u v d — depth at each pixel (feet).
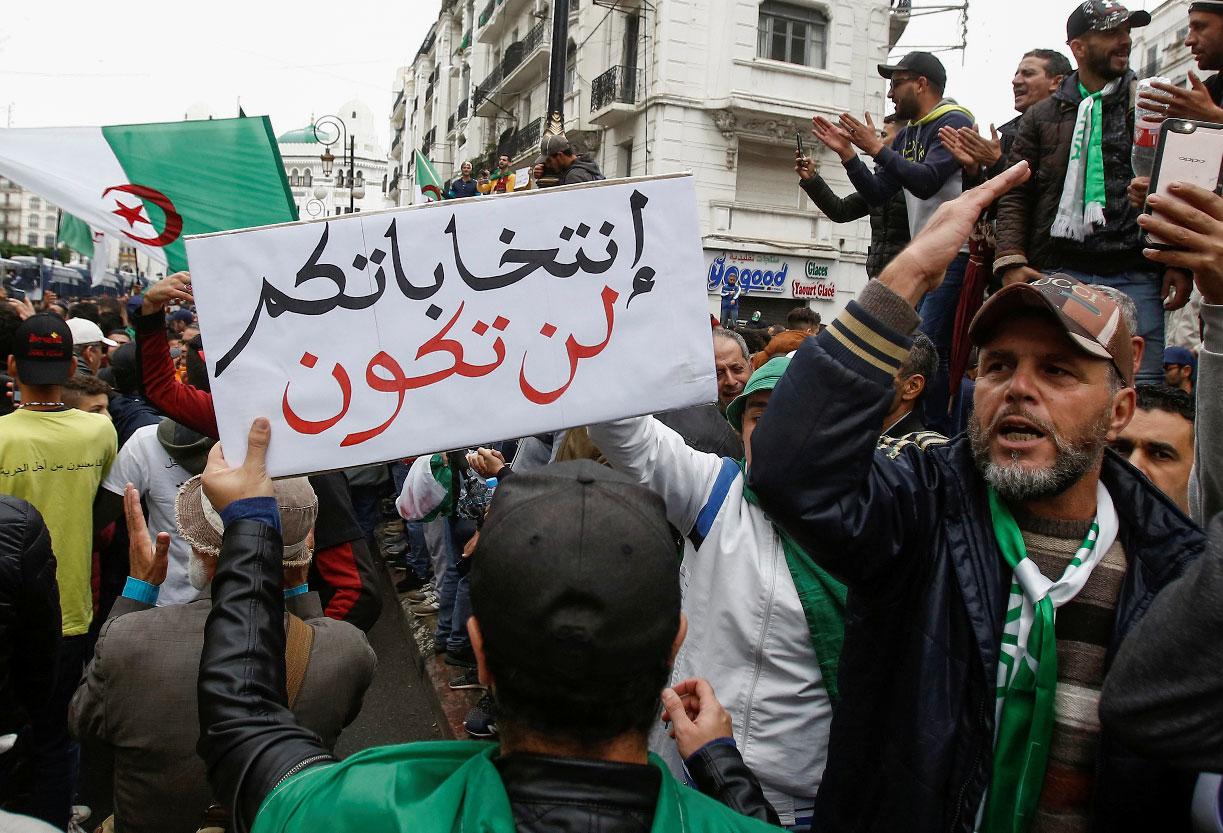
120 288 96.63
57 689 9.53
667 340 5.42
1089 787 4.37
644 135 61.05
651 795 3.28
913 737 4.50
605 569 3.22
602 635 3.17
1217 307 4.61
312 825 3.33
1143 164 7.80
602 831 3.14
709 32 59.67
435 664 17.01
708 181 60.23
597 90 65.62
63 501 11.09
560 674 3.19
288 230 5.28
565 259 5.42
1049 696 4.34
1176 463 8.00
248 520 4.82
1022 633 4.48
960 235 4.51
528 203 5.41
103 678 6.49
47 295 33.65
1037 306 4.55
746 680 6.69
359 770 3.45
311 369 5.25
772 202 63.10
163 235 12.94
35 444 10.97
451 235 5.38
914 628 4.69
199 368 12.04
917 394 8.63
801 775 6.62
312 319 5.28
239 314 5.25
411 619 20.51
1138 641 3.72
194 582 6.69
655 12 59.62
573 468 3.70
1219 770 3.46
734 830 3.33
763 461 4.50
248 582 4.57
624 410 5.38
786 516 4.52
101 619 12.87
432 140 137.90
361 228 5.33
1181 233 4.48
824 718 6.64
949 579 4.71
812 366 4.46
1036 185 11.21
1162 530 4.49
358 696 7.14
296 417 5.22
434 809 3.17
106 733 6.52
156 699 6.42
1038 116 11.14
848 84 62.75
